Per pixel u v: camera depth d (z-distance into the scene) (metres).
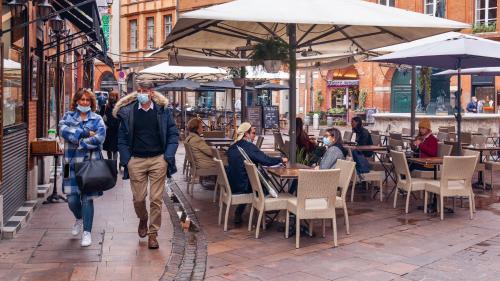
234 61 12.27
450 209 9.78
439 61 11.71
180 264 6.69
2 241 7.48
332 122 37.91
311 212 7.50
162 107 7.20
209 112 32.56
